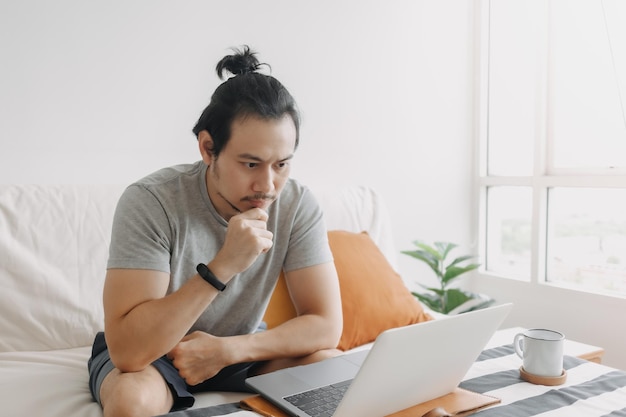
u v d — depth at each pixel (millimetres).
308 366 1108
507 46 2605
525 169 2566
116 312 1000
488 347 1364
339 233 1764
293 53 2146
